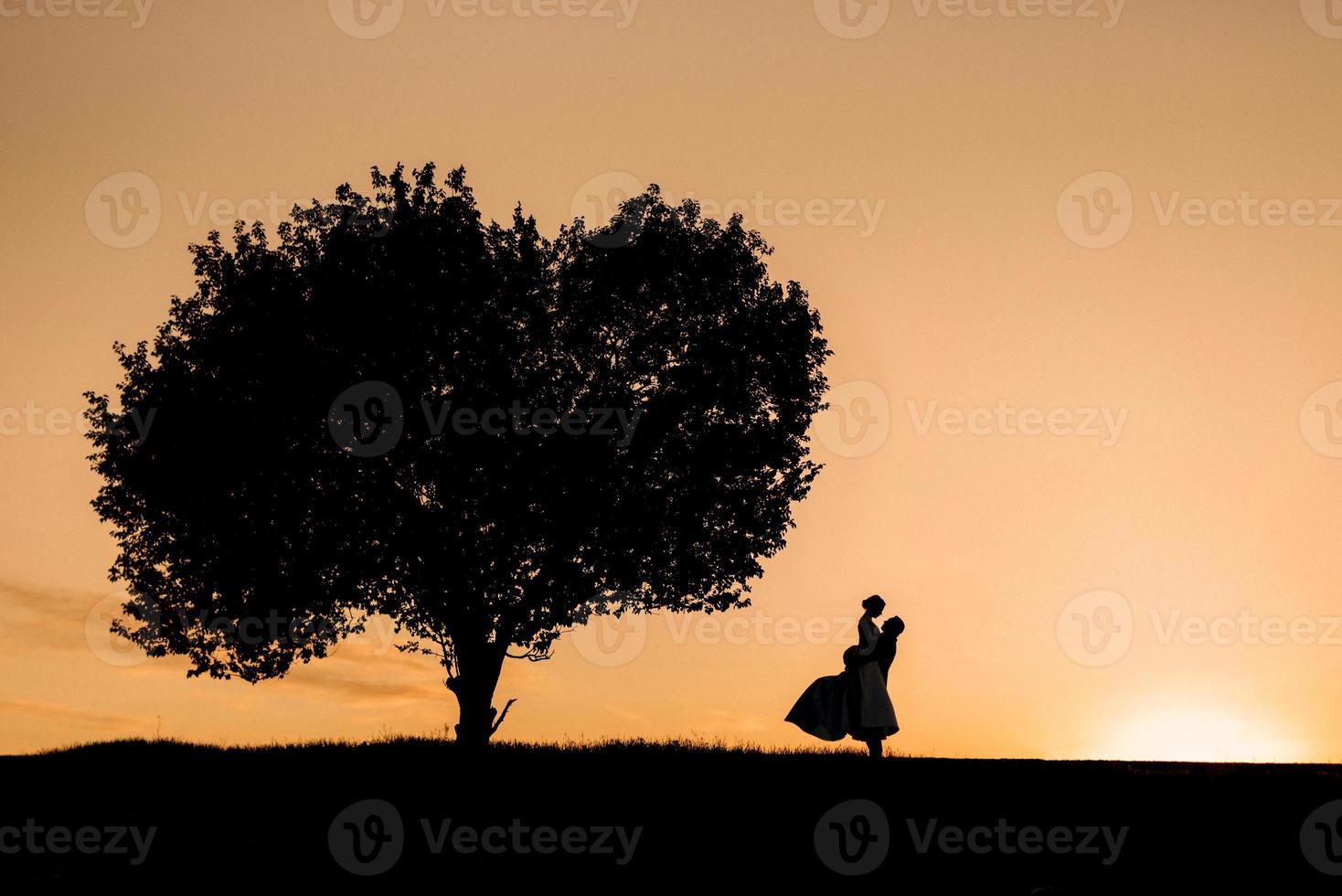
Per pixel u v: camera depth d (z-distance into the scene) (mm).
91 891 15305
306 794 20438
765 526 30562
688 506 30031
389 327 29297
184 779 22016
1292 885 14727
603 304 30719
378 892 15320
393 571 29672
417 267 29938
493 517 29375
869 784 20078
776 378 31453
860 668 21562
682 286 31047
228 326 30188
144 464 29297
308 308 29922
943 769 21547
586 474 29125
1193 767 22469
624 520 29469
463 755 25359
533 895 15180
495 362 29422
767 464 31344
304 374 29188
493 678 29859
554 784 20688
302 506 29000
